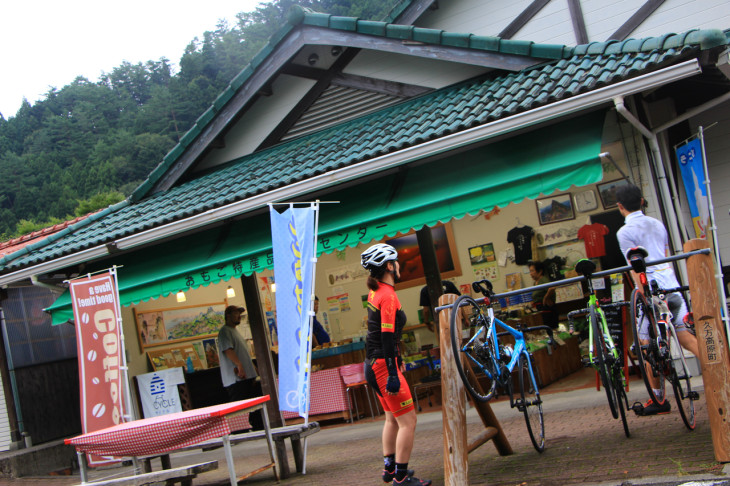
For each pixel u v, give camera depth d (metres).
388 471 5.84
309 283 7.11
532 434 5.92
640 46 7.62
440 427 8.60
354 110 10.57
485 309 6.16
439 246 12.55
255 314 10.14
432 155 8.48
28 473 11.13
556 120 8.16
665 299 6.11
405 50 9.56
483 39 9.02
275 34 10.43
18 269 10.82
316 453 8.76
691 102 9.44
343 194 9.16
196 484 8.33
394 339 5.50
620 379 6.12
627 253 6.06
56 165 67.56
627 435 6.03
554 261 11.52
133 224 10.18
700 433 5.75
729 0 9.50
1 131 82.25
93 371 8.70
